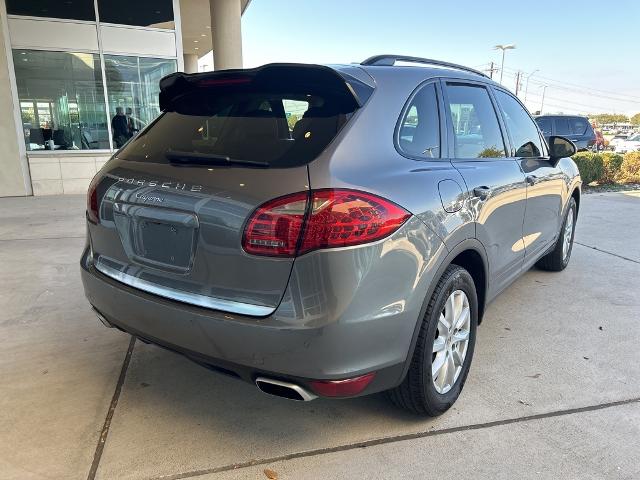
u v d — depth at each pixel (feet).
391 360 6.81
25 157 33.60
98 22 34.63
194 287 6.84
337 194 6.16
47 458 7.39
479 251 8.86
